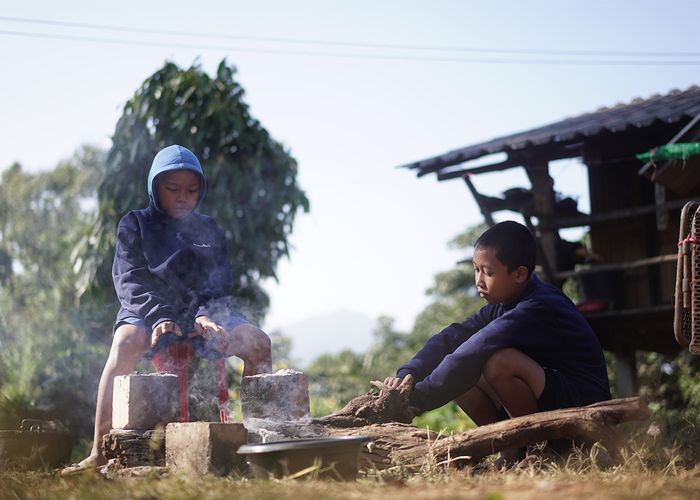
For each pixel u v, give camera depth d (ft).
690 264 13.97
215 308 14.70
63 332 33.88
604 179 35.70
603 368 13.30
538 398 12.50
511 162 34.27
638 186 35.04
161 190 15.12
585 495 8.37
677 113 30.37
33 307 48.19
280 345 45.60
